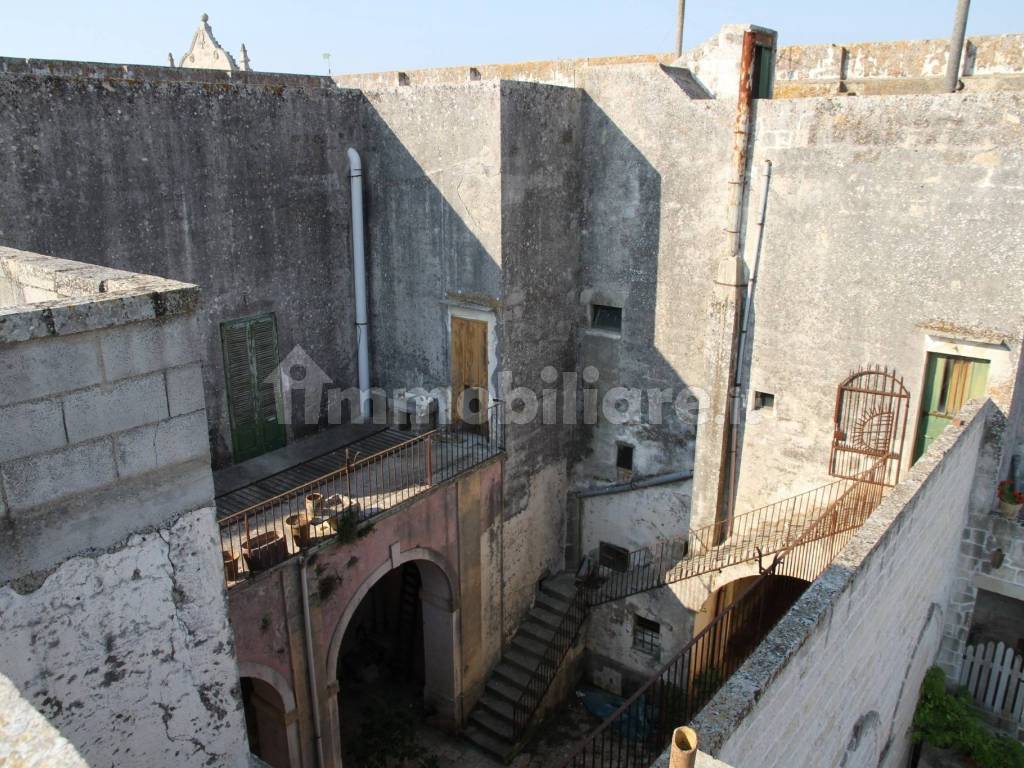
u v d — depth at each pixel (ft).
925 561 32.71
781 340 41.60
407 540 41.42
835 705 25.03
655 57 58.90
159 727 21.08
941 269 36.32
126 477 19.07
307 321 46.80
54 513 17.94
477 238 43.42
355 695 50.37
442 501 43.16
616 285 47.37
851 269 38.68
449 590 45.09
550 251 45.96
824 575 23.39
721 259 42.04
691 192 42.88
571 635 49.57
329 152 45.60
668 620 46.47
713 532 45.73
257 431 45.47
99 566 19.01
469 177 42.78
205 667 21.91
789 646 20.06
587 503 52.60
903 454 39.24
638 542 50.83
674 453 47.78
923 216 36.24
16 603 17.72
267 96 41.98
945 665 41.14
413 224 46.32
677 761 12.89
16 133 33.60
